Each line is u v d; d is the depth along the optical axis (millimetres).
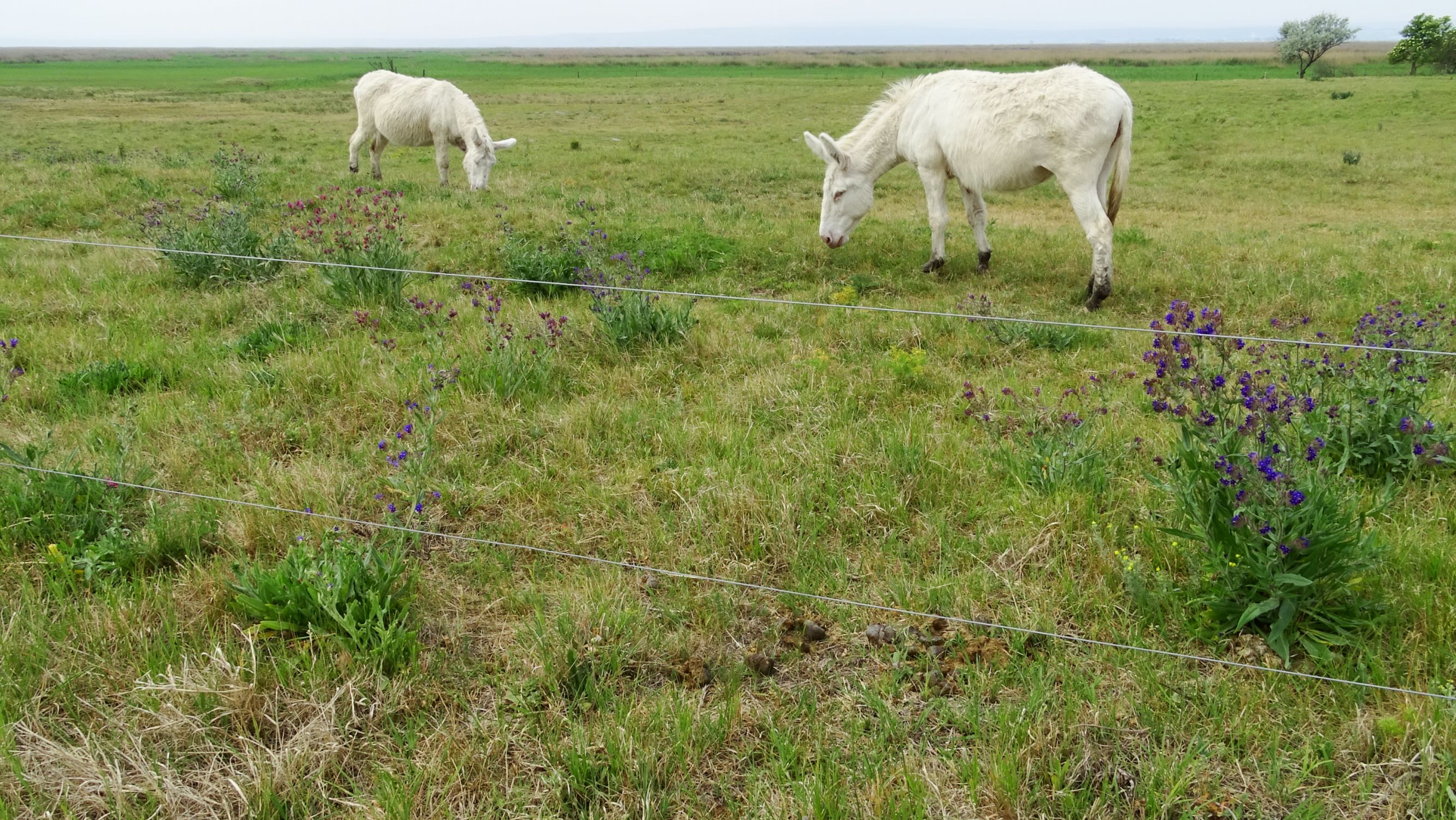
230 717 2699
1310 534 2959
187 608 3227
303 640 3059
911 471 4223
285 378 5355
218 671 2777
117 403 5008
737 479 4117
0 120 27094
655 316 6098
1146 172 19844
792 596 3400
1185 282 8430
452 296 7418
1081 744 2619
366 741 2684
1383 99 32469
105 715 2723
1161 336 3584
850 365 5930
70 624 3051
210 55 182500
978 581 3406
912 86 8750
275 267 7648
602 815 2449
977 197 8750
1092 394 5324
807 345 6355
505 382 5168
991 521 3861
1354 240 11336
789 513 3814
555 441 4645
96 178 12688
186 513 3783
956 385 5559
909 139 8742
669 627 3250
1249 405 3141
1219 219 14312
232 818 2400
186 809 2420
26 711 2684
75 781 2455
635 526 3863
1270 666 2957
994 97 7781
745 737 2740
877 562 3600
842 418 4941
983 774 2531
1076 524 3730
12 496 3688
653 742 2654
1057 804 2469
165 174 12938
